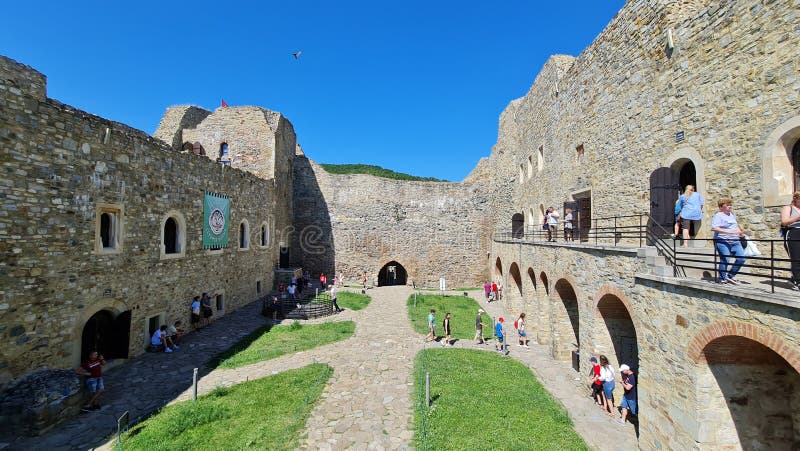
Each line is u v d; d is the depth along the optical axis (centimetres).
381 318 1886
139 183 1204
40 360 877
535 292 1691
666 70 1030
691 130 940
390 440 749
